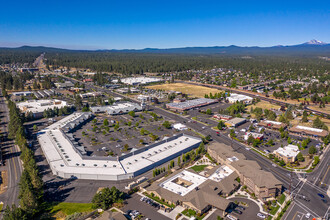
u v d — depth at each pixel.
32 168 115.00
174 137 177.38
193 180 122.19
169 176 125.44
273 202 106.62
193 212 100.69
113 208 103.69
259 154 160.12
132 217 97.62
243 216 98.56
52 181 124.81
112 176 126.12
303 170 137.62
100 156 152.62
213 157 152.88
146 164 139.00
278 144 176.38
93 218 98.06
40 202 107.56
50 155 148.25
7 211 90.88
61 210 102.50
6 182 124.31
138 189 117.38
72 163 138.00
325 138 175.38
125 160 142.62
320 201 108.88
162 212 101.19
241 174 122.69
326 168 139.75
